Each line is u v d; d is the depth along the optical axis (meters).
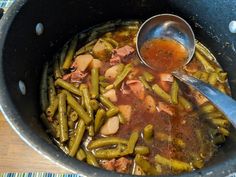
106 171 0.21
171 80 0.32
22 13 0.28
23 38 0.29
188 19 0.36
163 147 0.29
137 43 0.35
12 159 0.29
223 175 0.21
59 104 0.30
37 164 0.29
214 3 0.33
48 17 0.32
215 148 0.29
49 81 0.32
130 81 0.32
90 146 0.28
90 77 0.33
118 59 0.34
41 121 0.30
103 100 0.30
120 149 0.28
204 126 0.30
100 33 0.36
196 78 0.32
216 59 0.35
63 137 0.29
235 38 0.33
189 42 0.35
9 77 0.26
